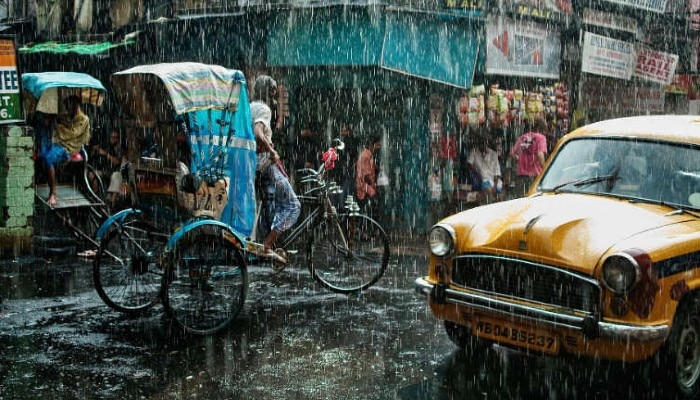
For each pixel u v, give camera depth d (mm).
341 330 6137
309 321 6387
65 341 5676
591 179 5543
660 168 5332
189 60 13109
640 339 4215
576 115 15062
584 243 4496
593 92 15547
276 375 5004
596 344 4395
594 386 4965
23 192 9078
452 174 13398
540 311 4492
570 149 5910
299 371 5098
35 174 9445
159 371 5035
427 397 4668
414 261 9547
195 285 6172
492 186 13367
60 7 15297
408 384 4898
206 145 6344
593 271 4355
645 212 4938
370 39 11250
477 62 12812
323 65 12023
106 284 6707
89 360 5238
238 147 6555
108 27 14758
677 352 4547
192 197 6090
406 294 7492
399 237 11844
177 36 13141
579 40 14805
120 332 5941
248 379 4910
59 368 5055
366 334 6031
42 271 8227
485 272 4871
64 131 8875
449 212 13391
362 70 12273
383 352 5574
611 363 4918
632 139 5602
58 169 9188
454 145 13273
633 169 5430
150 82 6242
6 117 8844
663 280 4336
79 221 9383
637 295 4270
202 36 12898
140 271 6402
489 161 13359
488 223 5043
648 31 16578
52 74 9117
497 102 12945
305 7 11711
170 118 6176
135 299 6766
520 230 4711
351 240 7656
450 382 4961
